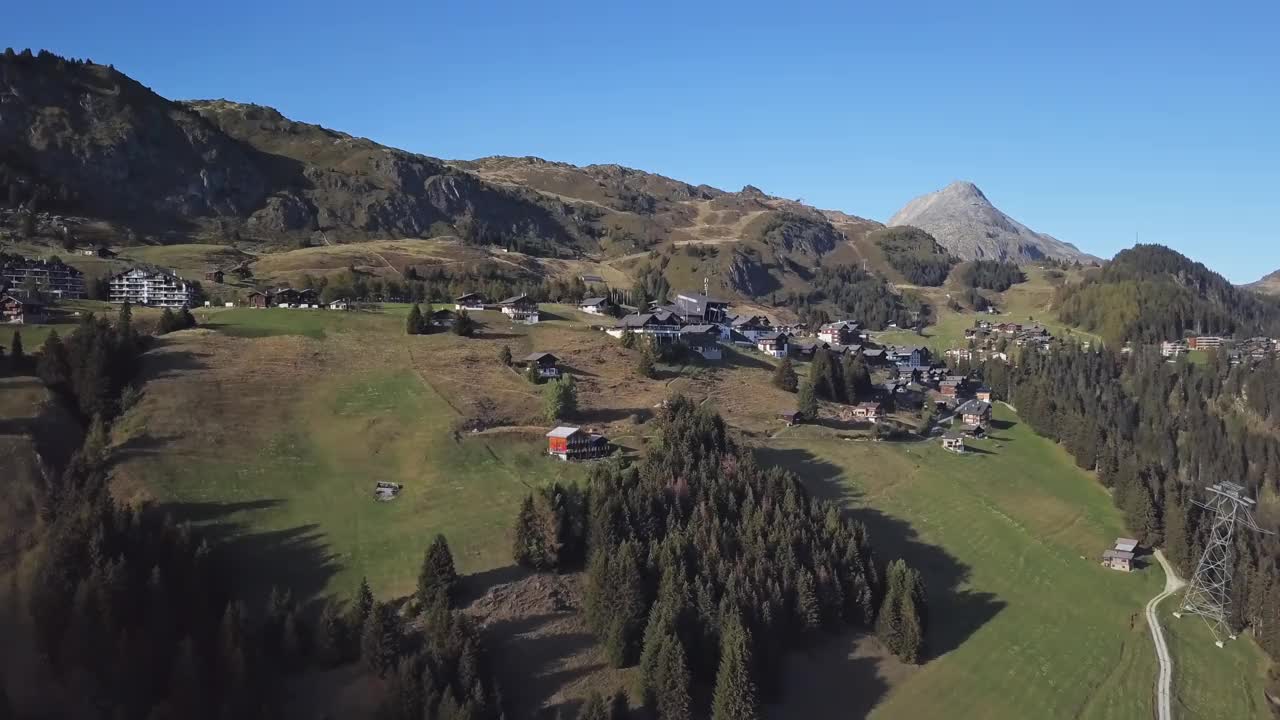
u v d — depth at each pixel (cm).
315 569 10900
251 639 9131
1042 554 14800
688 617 10206
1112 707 11025
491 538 11788
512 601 10656
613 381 18925
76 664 8581
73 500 10894
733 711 9375
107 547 9494
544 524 11400
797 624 11138
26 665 8650
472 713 8488
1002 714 10569
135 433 13325
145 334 17638
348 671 9275
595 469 13050
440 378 17225
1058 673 11569
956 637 12044
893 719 10231
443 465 13675
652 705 9512
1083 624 12900
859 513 14862
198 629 9362
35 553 10112
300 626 9481
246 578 10588
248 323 19388
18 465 11744
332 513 12206
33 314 18088
